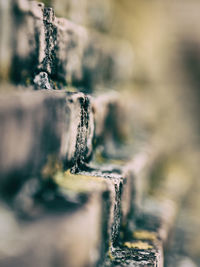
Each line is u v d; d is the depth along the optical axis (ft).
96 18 2.34
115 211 1.63
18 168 1.24
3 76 1.37
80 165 1.70
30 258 1.19
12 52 1.40
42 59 1.61
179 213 2.47
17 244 1.20
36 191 1.33
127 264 1.56
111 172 1.78
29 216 1.26
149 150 2.43
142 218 2.06
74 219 1.27
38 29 1.55
